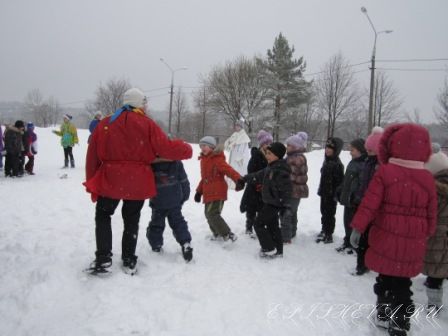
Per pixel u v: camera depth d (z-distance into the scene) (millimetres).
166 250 4730
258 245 5281
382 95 35531
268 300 3568
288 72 36250
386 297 3197
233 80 39188
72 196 8133
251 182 5176
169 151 3809
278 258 4762
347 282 4145
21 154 10758
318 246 5438
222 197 5137
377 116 35781
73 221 6023
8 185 9164
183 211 7094
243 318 3217
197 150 19203
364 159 4785
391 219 3086
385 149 3279
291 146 5543
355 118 38531
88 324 2951
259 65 37562
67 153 12586
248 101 38938
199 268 4211
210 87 41500
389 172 3111
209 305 3387
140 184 3721
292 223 5668
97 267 3705
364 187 4539
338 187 5172
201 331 2984
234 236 5121
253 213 5695
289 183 4680
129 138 3672
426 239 3201
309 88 36844
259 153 5836
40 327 2906
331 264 4691
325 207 5574
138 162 3766
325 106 35656
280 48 36156
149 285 3674
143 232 5449
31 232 5234
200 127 49781
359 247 4320
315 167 15008
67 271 3766
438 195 3459
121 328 2938
